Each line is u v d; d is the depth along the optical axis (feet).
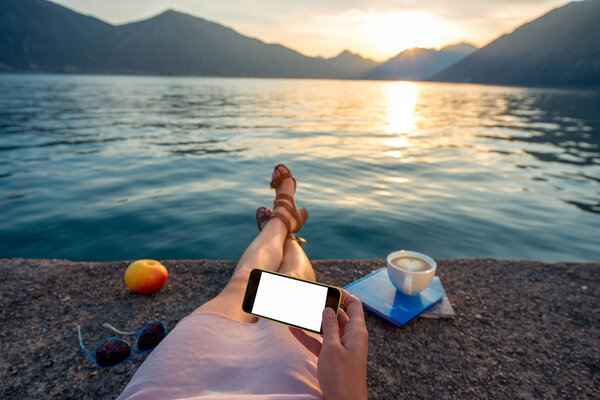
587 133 41.16
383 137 33.55
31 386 4.08
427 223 12.03
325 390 1.81
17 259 7.13
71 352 4.65
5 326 5.11
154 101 83.25
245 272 4.06
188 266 6.90
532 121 54.70
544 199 15.05
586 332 5.21
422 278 5.14
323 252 9.77
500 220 12.55
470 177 18.53
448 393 4.07
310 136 33.81
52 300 5.77
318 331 2.44
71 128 36.78
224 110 65.26
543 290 6.31
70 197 14.44
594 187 17.20
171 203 13.80
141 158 22.71
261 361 2.63
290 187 8.16
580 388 4.20
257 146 27.91
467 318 5.45
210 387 2.52
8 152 23.97
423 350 4.74
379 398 3.95
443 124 47.34
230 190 15.70
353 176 18.30
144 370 2.60
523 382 4.27
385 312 5.16
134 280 5.77
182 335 2.84
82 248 9.91
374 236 10.87
